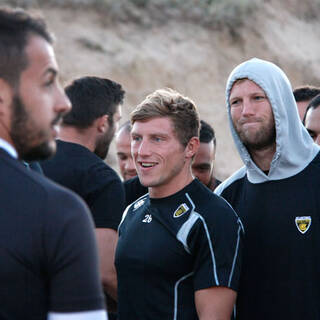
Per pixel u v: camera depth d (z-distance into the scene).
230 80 6.61
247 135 6.42
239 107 6.51
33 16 3.87
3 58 3.67
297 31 29.50
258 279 6.31
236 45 26.77
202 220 5.71
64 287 3.54
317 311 6.14
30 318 3.55
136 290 5.79
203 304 5.55
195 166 8.30
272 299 6.22
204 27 26.62
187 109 6.04
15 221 3.57
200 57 25.17
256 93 6.38
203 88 24.45
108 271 6.56
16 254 3.53
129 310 5.85
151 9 26.20
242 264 6.39
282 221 6.27
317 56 28.97
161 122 5.93
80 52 22.70
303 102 9.70
